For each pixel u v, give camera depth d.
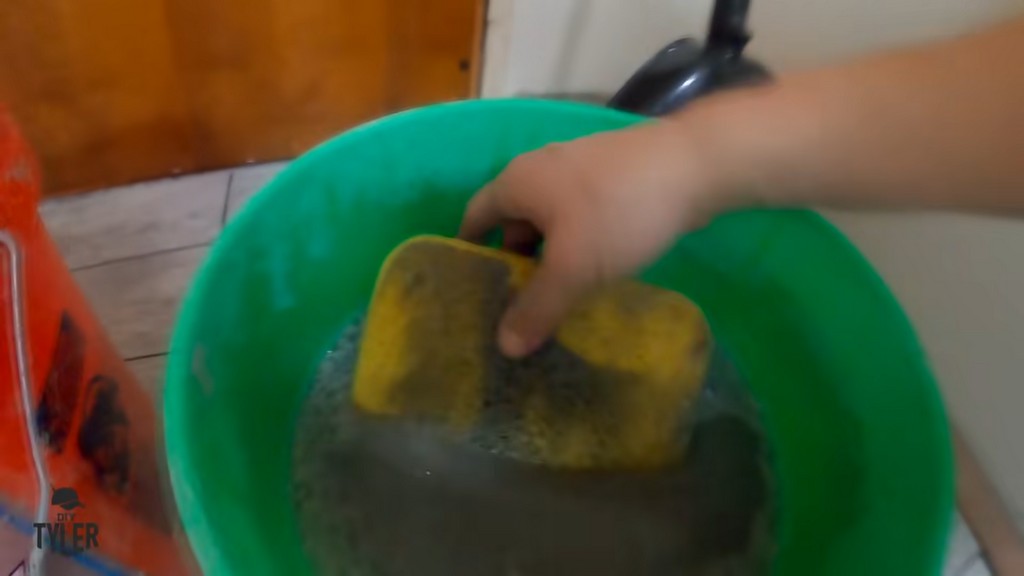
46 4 0.64
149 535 0.48
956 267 0.60
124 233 0.77
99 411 0.45
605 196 0.35
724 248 0.54
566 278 0.37
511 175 0.41
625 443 0.48
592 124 0.52
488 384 0.48
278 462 0.49
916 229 0.63
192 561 0.48
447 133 0.52
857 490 0.47
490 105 0.51
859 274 0.48
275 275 0.49
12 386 0.34
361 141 0.50
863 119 0.31
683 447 0.50
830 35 0.65
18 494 0.36
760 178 0.33
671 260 0.57
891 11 0.60
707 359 0.48
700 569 0.48
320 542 0.47
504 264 0.47
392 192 0.53
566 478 0.49
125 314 0.72
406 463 0.49
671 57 0.69
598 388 0.47
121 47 0.69
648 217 0.35
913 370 0.45
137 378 0.62
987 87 0.30
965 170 0.30
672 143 0.34
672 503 0.49
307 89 0.78
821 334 0.51
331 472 0.49
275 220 0.47
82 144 0.75
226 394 0.44
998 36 0.31
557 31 0.78
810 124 0.32
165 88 0.74
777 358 0.54
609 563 0.47
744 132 0.33
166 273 0.75
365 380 0.48
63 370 0.40
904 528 0.43
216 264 0.43
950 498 0.41
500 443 0.49
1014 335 0.58
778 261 0.52
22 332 0.34
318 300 0.54
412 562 0.46
